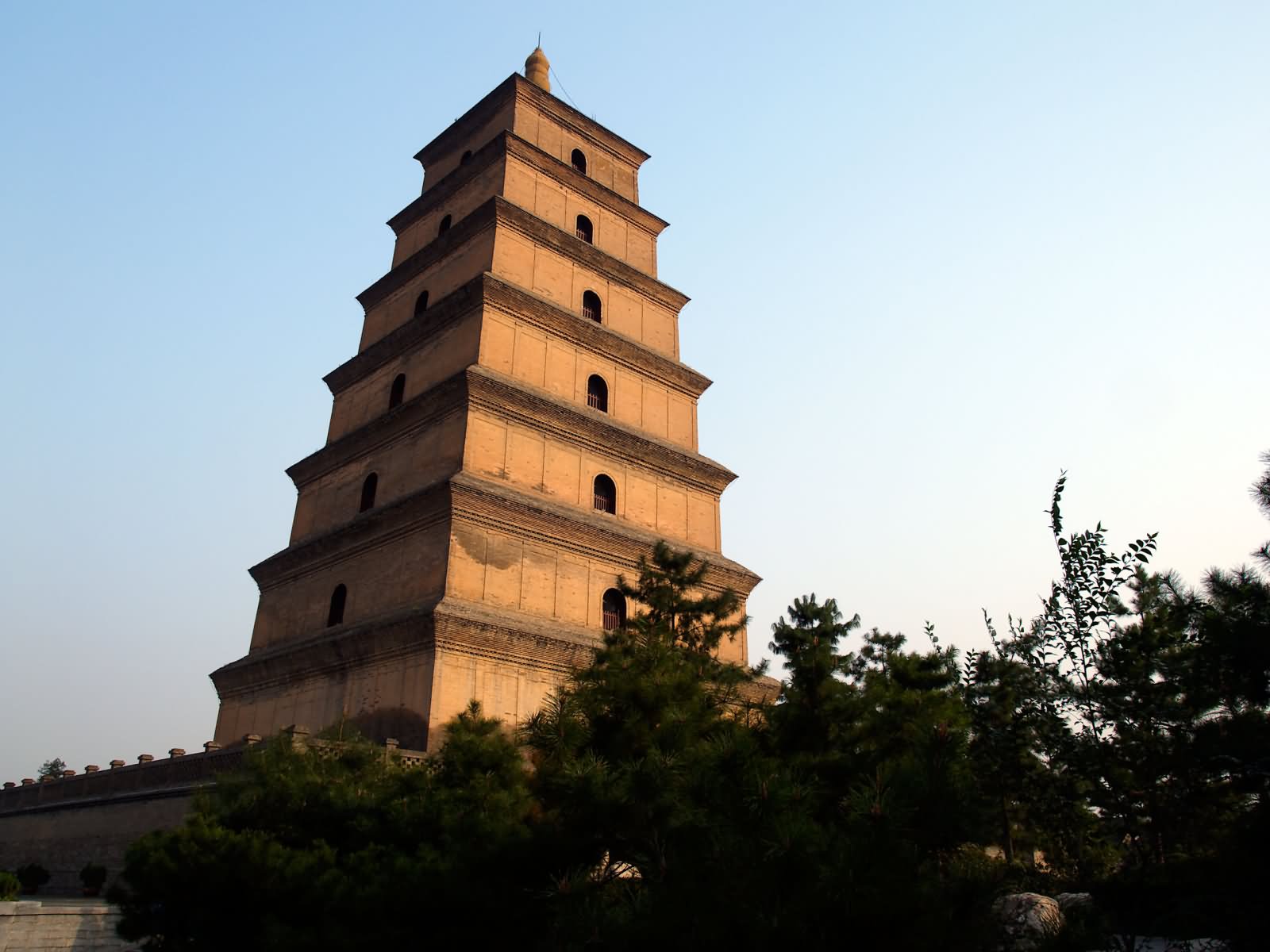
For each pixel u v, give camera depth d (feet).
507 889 49.90
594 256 150.61
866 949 31.14
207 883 58.85
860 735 57.00
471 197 154.81
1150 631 46.42
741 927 32.04
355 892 54.19
